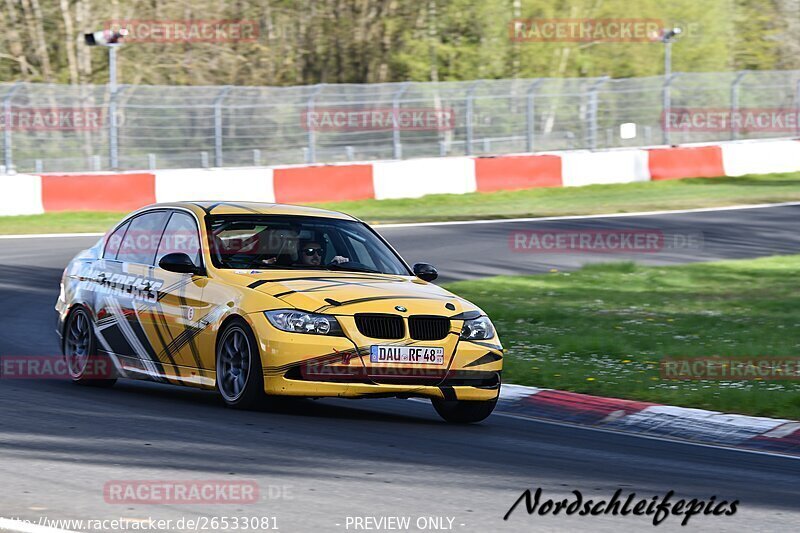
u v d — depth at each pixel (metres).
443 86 76.50
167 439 17.12
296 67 111.94
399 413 21.38
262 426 18.58
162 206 23.17
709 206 65.38
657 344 28.66
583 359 26.94
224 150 71.38
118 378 23.23
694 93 83.12
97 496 13.43
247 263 21.30
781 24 137.88
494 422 20.88
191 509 12.99
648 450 18.47
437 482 14.96
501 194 71.56
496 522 13.00
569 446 18.50
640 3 116.94
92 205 60.66
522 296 37.50
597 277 42.19
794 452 18.95
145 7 104.25
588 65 116.19
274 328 19.31
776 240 53.19
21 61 101.81
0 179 58.91
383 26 113.00
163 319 21.41
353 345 19.22
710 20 122.12
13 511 12.64
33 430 17.58
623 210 63.91
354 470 15.47
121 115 69.56
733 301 36.72
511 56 113.12
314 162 72.25
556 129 78.94
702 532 12.93
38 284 39.94
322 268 21.61
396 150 74.62
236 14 108.56
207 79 105.56
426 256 47.50
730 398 21.95
